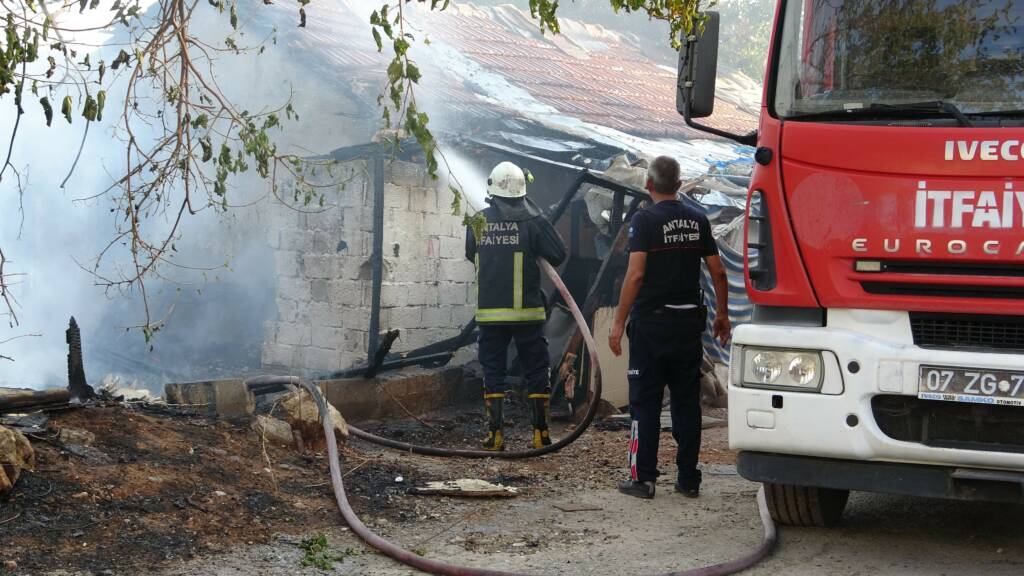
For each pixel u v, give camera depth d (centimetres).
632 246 573
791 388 441
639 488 588
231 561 426
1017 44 441
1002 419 416
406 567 436
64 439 510
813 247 441
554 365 958
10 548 405
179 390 680
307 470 586
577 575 429
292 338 1038
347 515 502
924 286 423
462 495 573
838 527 521
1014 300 412
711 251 591
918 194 423
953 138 420
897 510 562
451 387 945
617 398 995
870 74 455
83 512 449
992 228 412
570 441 720
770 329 445
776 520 521
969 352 416
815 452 436
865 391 426
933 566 445
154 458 523
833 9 467
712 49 480
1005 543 487
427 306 1017
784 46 471
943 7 452
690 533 506
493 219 742
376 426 822
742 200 1208
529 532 505
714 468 694
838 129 439
